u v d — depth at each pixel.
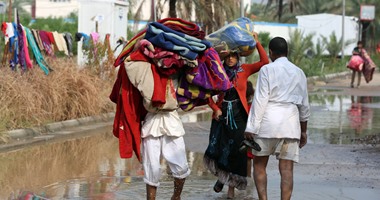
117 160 13.13
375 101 27.78
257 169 8.85
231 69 9.62
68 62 19.89
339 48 62.25
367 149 14.51
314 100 28.16
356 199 9.66
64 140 15.76
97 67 21.55
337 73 50.06
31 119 16.50
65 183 10.77
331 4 85.88
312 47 53.78
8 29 17.72
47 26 49.56
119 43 23.50
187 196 9.91
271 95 8.54
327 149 14.48
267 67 8.56
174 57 8.30
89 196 9.80
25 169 11.98
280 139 8.58
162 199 9.66
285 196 8.67
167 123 8.61
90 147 14.77
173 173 8.80
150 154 8.67
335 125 19.14
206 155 9.84
